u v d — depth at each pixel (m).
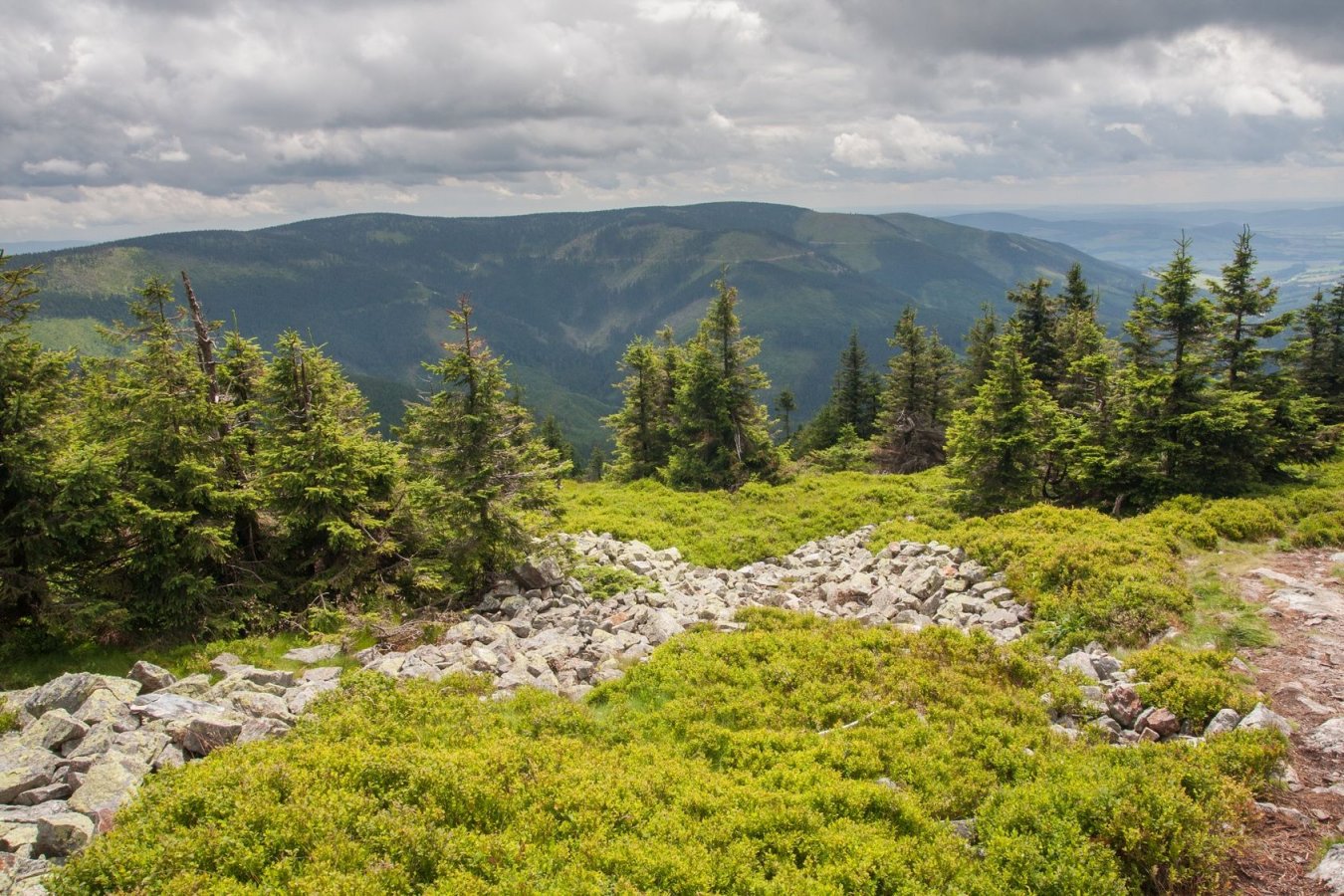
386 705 12.43
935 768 10.62
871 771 10.60
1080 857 8.15
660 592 21.08
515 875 7.86
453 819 8.95
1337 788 9.31
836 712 12.59
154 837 7.95
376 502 20.19
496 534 19.73
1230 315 26.00
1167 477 23.73
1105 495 25.52
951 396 49.00
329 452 18.73
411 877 7.76
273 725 11.75
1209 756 9.79
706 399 38.47
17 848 8.16
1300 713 11.10
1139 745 10.43
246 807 8.35
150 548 16.50
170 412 16.95
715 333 38.56
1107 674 13.45
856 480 37.34
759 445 39.19
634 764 10.86
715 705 12.95
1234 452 23.64
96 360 17.61
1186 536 19.31
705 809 9.52
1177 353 24.14
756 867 8.44
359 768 9.56
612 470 45.94
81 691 12.46
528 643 16.94
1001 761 10.65
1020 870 8.20
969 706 12.42
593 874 7.92
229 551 18.25
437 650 15.78
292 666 15.62
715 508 32.72
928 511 29.28
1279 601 15.02
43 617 15.09
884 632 15.76
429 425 19.94
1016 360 27.11
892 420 48.97
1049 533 21.08
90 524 15.25
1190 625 14.47
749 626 17.00
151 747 10.65
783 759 10.92
